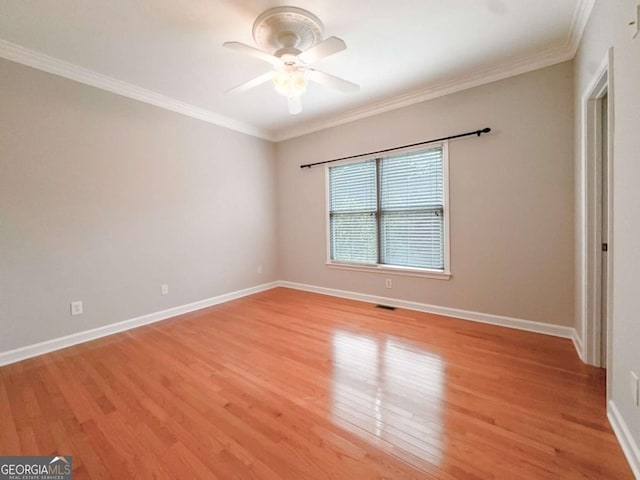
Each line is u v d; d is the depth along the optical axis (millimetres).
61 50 2443
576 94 2426
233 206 4254
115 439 1526
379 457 1382
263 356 2449
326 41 1877
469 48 2525
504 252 2938
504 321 2973
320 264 4488
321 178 4371
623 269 1421
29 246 2508
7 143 2387
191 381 2078
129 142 3133
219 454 1417
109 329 2994
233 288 4273
